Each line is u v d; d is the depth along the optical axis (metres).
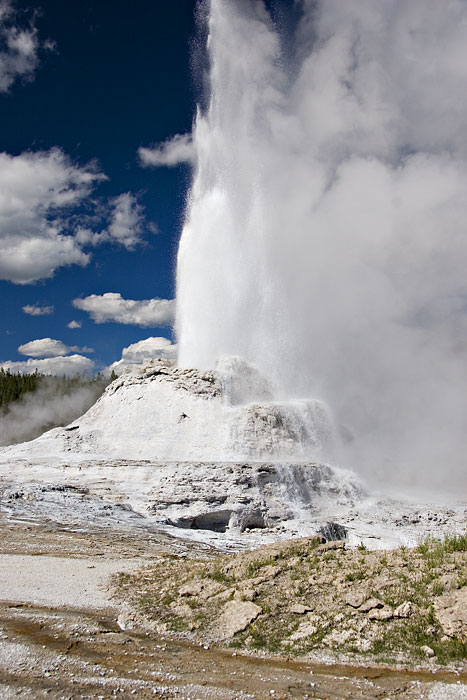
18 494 27.48
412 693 9.24
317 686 9.45
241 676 9.76
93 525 23.83
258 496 27.97
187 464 29.95
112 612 12.54
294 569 13.89
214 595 13.03
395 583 12.45
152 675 9.60
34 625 11.46
